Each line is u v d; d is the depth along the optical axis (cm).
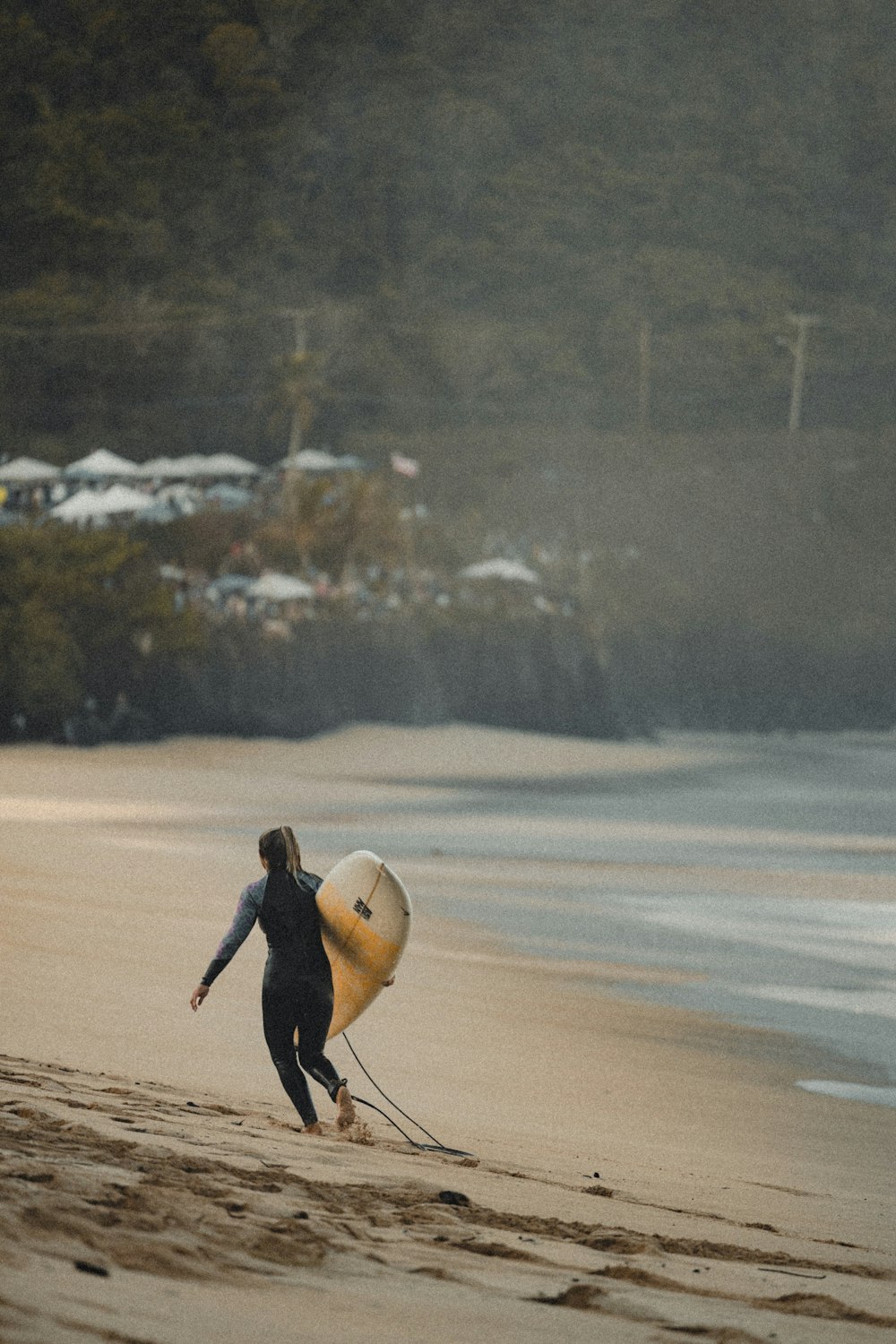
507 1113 3622
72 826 12269
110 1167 1717
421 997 5484
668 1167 3111
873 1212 2767
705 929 8225
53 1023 4019
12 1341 909
